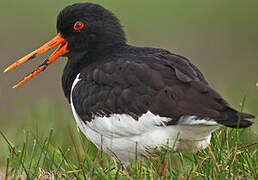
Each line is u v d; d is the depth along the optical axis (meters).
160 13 35.22
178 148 9.97
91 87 10.20
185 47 31.42
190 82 9.38
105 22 11.54
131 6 35.53
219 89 19.81
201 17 35.16
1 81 26.17
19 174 10.62
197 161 10.02
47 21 33.69
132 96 9.61
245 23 34.59
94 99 10.08
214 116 8.89
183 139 9.63
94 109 10.07
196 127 9.27
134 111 9.57
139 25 33.75
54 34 32.50
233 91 19.42
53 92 25.61
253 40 32.34
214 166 9.49
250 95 16.23
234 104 15.97
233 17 35.34
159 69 9.70
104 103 9.92
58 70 26.41
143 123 9.53
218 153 10.25
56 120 16.95
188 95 9.23
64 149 12.77
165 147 9.63
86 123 10.44
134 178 9.48
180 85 9.39
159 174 9.63
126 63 10.00
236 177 9.66
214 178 9.45
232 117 8.80
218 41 32.19
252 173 9.70
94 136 10.49
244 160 10.05
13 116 23.17
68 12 11.62
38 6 34.94
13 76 26.47
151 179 9.31
